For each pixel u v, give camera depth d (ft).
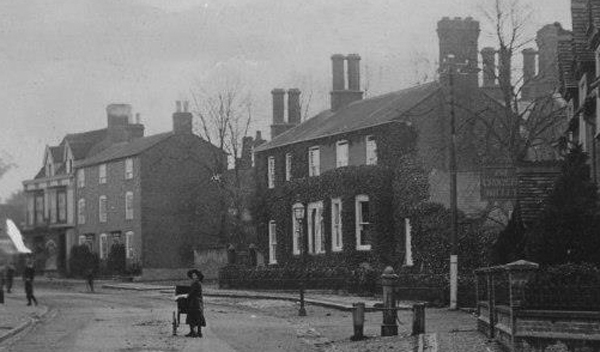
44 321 106.63
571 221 73.00
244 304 137.80
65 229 275.80
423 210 145.18
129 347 72.18
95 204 261.65
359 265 162.61
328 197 171.83
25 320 103.35
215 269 221.25
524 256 79.00
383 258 157.79
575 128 118.01
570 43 121.80
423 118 158.71
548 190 93.04
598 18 92.79
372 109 176.14
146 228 239.09
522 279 54.49
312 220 177.78
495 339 63.21
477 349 59.88
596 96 93.20
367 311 111.75
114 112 275.80
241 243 225.15
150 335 84.43
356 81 197.77
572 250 72.54
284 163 189.88
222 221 226.17
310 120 200.23
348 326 94.32
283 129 212.23
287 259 184.75
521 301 54.29
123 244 245.24
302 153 183.73
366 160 166.09
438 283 120.47
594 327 50.62
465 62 158.92
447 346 62.75
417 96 164.86
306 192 179.22
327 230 171.73
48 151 288.51
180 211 242.99
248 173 242.78
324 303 125.80
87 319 108.99
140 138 267.18
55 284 227.20
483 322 70.95
